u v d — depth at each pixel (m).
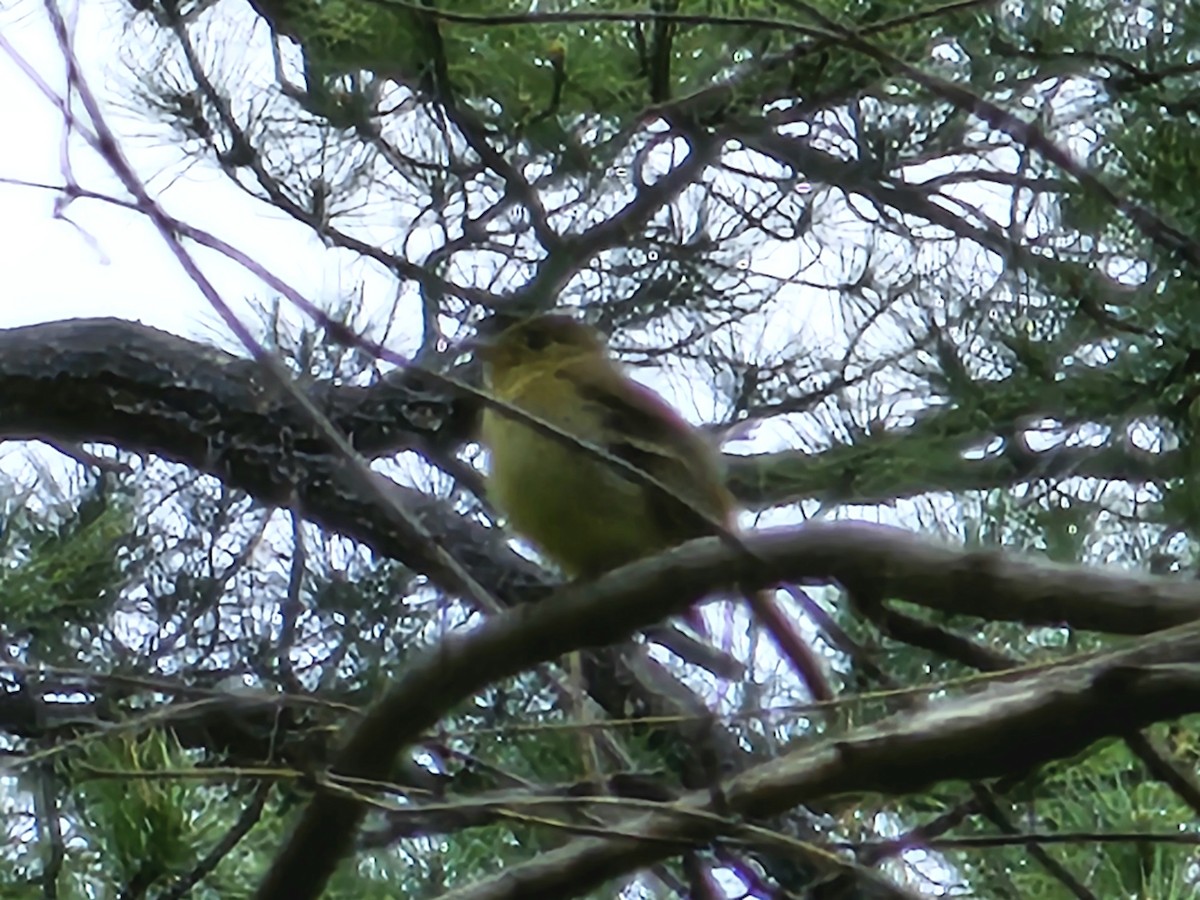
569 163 8.59
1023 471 8.19
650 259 9.57
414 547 9.48
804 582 5.74
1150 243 8.00
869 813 7.40
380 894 8.10
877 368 8.59
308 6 8.30
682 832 6.23
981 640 7.80
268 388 9.61
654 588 5.77
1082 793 7.28
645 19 6.41
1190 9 7.94
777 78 8.41
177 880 6.41
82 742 6.00
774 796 6.02
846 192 9.18
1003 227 8.62
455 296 7.71
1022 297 8.19
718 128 8.56
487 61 8.38
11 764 5.97
